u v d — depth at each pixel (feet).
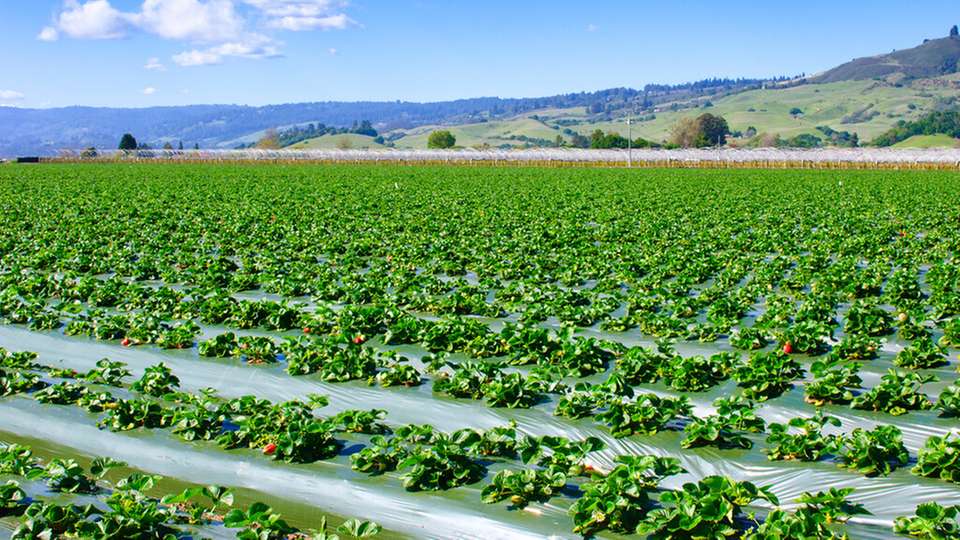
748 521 34.81
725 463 40.88
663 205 161.68
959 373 52.75
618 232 116.78
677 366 51.21
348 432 45.42
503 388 48.62
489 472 40.04
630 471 35.68
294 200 178.19
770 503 37.01
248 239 113.80
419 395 51.26
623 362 52.65
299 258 99.19
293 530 36.04
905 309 67.00
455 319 61.77
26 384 53.52
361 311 65.21
